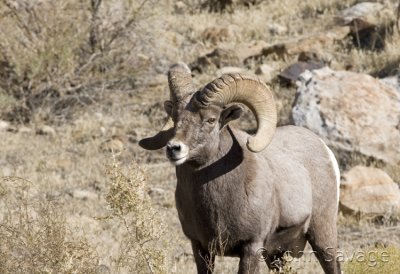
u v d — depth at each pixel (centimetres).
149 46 6862
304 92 5344
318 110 5209
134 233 3138
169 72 2941
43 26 6291
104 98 6406
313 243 3231
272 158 3056
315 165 3209
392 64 6406
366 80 5459
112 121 6034
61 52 6253
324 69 5581
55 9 6319
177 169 2956
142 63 6638
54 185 4862
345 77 5475
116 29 6556
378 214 4384
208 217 2900
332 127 5119
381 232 4234
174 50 7112
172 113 2884
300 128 3309
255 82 2867
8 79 6272
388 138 5097
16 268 2892
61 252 2889
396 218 4372
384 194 4441
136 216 2900
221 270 3669
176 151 2762
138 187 2905
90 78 6425
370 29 7038
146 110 6222
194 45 7256
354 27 7056
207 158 2862
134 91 6469
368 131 5112
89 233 3981
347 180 4488
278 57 6788
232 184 2889
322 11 7794
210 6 8369
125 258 3078
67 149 5559
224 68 6569
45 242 2898
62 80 6278
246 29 7538
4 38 6253
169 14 8031
